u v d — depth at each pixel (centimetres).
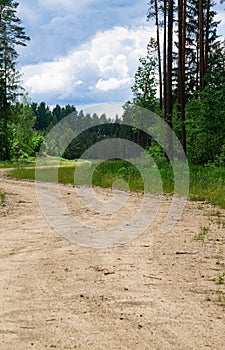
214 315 488
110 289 575
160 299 538
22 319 471
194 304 521
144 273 654
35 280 617
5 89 5475
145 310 499
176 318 477
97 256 765
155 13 3328
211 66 2747
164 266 695
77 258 748
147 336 429
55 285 594
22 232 995
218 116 2503
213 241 885
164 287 586
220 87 2578
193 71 4238
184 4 2944
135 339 423
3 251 803
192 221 1136
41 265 702
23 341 418
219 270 672
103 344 411
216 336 432
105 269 675
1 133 5481
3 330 443
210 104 2522
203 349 404
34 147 7038
